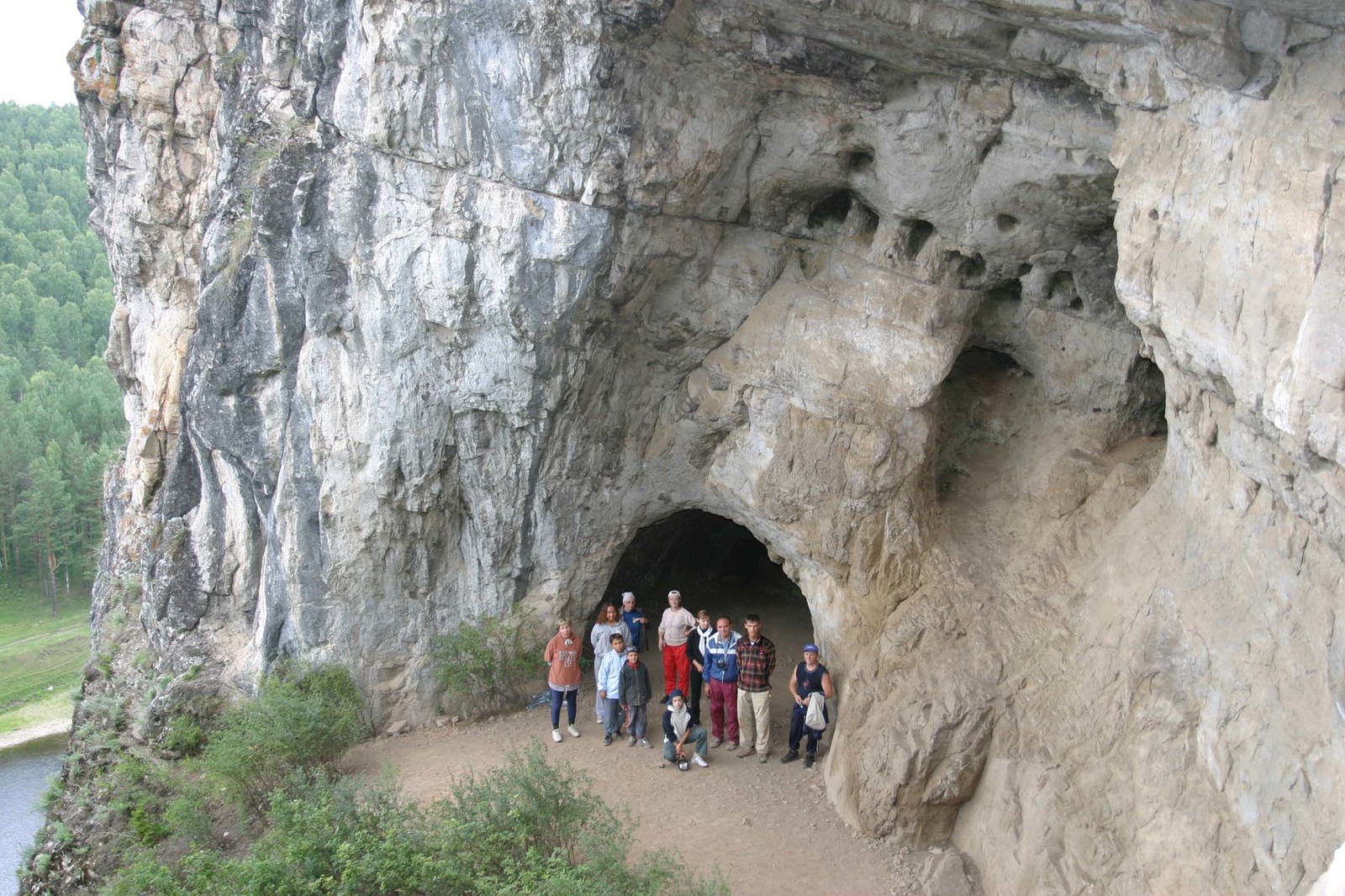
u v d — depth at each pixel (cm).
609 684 1005
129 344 1716
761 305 1028
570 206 923
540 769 827
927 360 934
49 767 2138
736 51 825
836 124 880
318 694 1095
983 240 877
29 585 3409
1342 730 520
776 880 798
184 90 1492
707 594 1449
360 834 813
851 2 692
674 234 977
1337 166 473
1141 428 952
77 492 3431
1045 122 759
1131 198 668
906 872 796
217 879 820
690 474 1124
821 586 1009
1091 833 690
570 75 868
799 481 988
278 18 1138
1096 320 923
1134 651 723
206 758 1100
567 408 1063
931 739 810
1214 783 622
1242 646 620
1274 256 517
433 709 1155
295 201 1047
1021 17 641
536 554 1148
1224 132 577
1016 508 950
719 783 940
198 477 1350
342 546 1125
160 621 1354
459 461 1113
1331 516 502
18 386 4228
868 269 967
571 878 701
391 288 1032
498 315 994
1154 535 764
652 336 1059
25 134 6838
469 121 939
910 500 951
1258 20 513
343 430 1097
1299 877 529
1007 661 832
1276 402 498
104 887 1042
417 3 903
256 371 1140
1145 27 557
